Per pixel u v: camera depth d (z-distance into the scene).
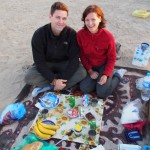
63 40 1.82
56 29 1.74
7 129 1.68
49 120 1.69
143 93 1.89
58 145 1.57
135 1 3.48
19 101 1.88
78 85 2.03
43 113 1.73
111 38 1.81
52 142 1.58
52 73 1.88
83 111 1.77
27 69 2.20
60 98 1.88
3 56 2.38
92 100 1.84
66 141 1.59
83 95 1.94
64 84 1.87
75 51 1.86
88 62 1.96
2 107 1.84
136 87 2.00
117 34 2.68
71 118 1.73
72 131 1.64
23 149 1.46
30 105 1.86
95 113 1.76
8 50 2.46
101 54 1.88
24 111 1.77
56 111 1.78
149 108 1.71
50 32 1.77
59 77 1.89
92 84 1.94
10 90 2.00
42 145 1.50
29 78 1.91
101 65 1.96
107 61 1.92
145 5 3.35
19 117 1.73
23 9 3.26
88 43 1.83
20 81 2.08
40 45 1.81
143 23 2.91
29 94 1.95
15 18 3.04
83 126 1.67
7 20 3.00
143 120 1.70
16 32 2.75
